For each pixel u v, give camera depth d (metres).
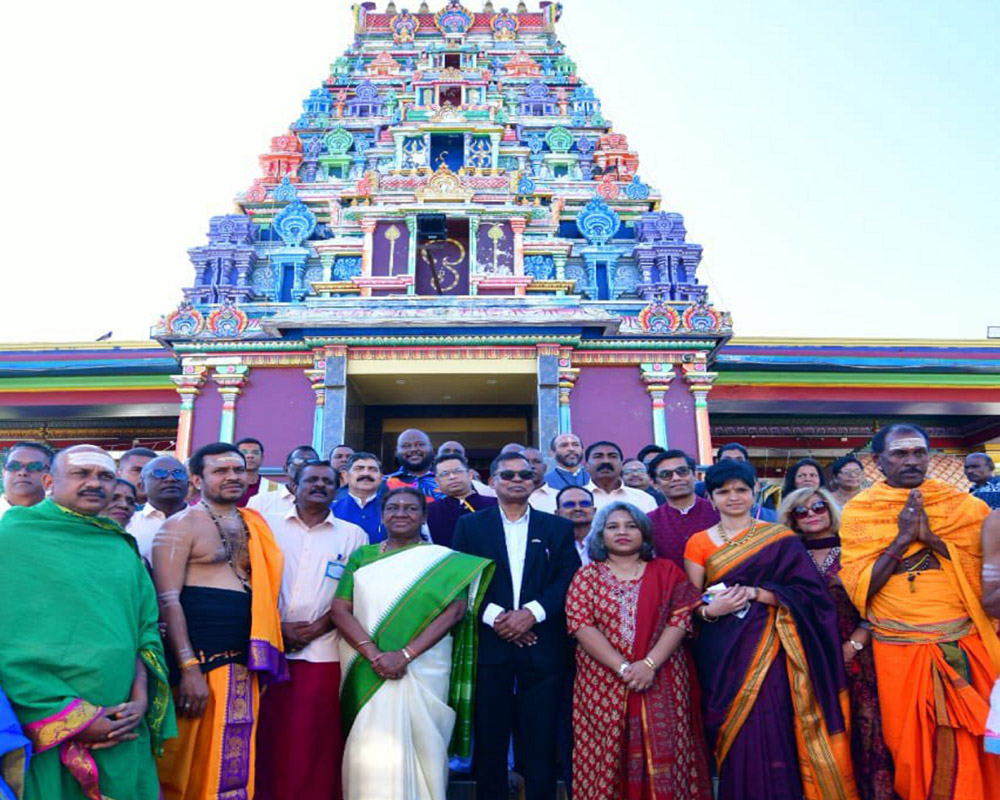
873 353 12.98
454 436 13.96
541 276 14.05
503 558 4.10
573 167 17.44
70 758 2.71
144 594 3.19
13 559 2.87
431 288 12.68
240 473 3.72
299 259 14.32
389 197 13.45
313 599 3.89
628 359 11.30
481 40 21.86
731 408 13.70
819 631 3.59
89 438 14.34
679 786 3.40
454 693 3.85
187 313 11.28
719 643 3.64
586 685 3.64
